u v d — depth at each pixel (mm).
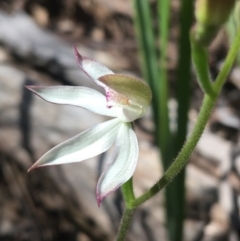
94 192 76
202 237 72
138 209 73
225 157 75
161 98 59
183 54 56
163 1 58
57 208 80
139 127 79
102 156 76
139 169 75
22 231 80
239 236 72
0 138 81
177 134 59
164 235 72
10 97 82
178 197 60
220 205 72
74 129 79
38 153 80
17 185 83
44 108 80
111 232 76
